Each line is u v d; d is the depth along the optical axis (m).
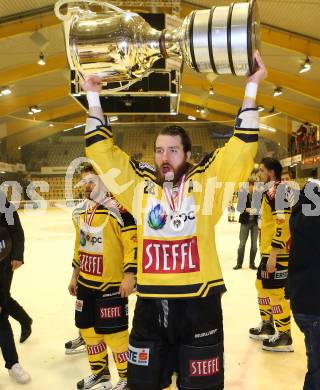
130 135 25.89
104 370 2.99
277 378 3.20
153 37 1.48
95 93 1.74
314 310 2.31
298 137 21.72
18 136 28.41
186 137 1.90
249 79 1.63
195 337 1.79
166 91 3.92
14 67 17.48
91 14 1.58
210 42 1.37
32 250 9.84
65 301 5.43
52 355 3.71
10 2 12.30
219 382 1.81
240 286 6.10
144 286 1.80
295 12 12.21
